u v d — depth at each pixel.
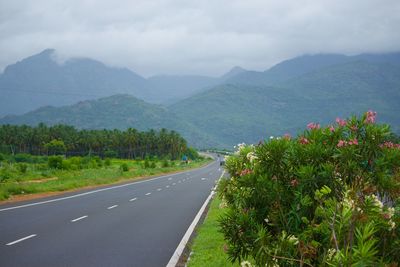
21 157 101.19
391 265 4.45
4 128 145.50
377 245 5.12
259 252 5.32
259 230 5.62
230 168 8.76
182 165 101.69
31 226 15.23
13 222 16.20
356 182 5.71
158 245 11.99
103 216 18.14
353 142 6.06
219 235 13.20
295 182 6.07
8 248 11.37
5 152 125.69
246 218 5.91
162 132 164.00
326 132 6.46
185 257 10.48
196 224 16.06
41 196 27.39
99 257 10.37
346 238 4.46
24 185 30.25
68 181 37.88
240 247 5.91
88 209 20.61
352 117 6.43
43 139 145.12
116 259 10.17
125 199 25.92
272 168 6.30
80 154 147.00
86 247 11.59
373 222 4.61
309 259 5.12
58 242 12.28
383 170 5.87
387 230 5.12
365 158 6.03
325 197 5.78
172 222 16.59
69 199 25.56
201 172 73.12
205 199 26.34
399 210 5.45
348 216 4.46
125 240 12.73
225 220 6.05
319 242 5.16
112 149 149.88
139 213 19.28
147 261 10.01
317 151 6.14
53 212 19.31
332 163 6.16
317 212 4.93
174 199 26.23
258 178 6.20
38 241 12.41
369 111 6.38
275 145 6.27
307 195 5.69
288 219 5.84
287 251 5.21
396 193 5.74
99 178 43.88
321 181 5.79
